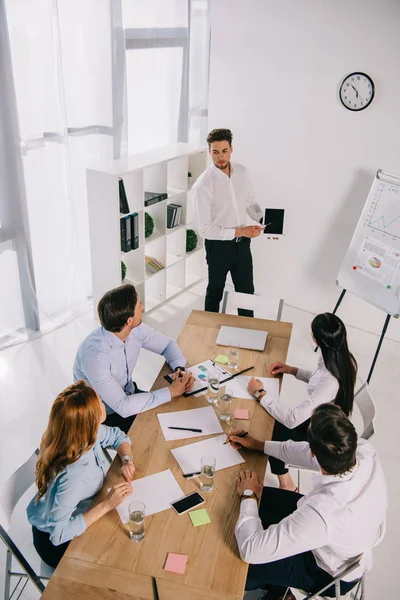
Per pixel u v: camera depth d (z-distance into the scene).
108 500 1.95
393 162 4.07
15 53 3.55
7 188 3.79
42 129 3.90
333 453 1.75
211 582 1.74
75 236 4.42
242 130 4.67
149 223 4.50
